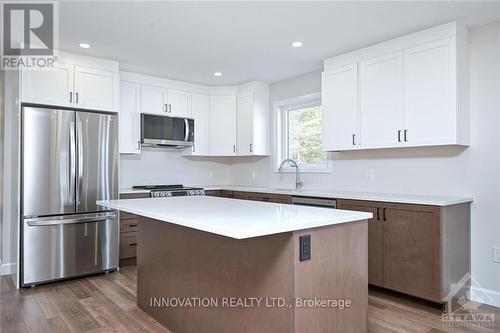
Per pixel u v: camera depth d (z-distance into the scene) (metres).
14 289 3.23
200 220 1.74
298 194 3.79
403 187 3.47
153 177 4.93
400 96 3.16
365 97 3.44
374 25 2.94
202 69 4.27
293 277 1.66
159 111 4.61
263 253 1.81
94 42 3.33
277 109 4.94
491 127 2.90
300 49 3.53
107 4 2.56
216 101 5.15
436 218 2.67
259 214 1.95
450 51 2.85
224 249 2.05
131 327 2.50
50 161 3.39
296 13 2.71
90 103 3.71
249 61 3.95
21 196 3.25
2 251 3.76
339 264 1.88
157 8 2.63
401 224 2.88
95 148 3.68
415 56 3.06
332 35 3.15
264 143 4.98
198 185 5.39
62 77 3.54
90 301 2.96
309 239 1.73
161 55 3.73
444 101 2.88
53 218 3.40
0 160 3.78
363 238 2.03
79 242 3.56
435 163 3.23
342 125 3.63
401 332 2.36
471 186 3.00
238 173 5.58
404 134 3.12
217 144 5.13
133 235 4.03
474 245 2.97
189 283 2.31
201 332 2.21
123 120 4.30
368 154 3.79
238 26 2.97
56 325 2.50
